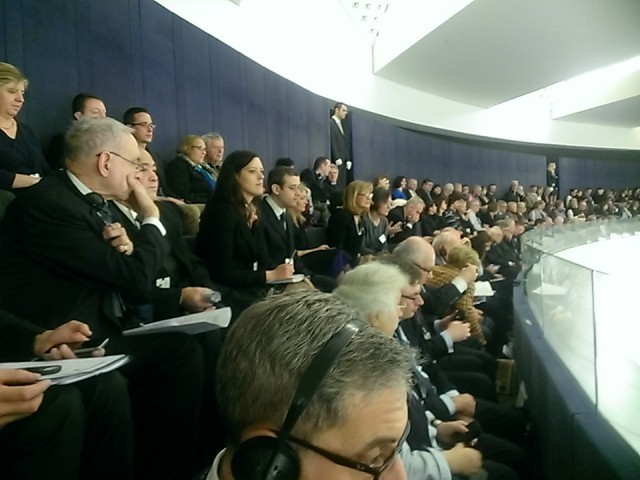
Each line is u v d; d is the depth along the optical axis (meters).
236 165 2.24
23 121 2.94
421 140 9.96
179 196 3.42
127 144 1.47
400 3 7.61
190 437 1.40
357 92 8.30
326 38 7.35
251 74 5.60
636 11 6.32
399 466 0.50
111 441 1.14
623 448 1.18
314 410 0.45
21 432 0.94
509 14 6.33
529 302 2.94
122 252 1.38
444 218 6.63
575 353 1.62
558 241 3.83
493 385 2.26
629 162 15.33
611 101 11.52
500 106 11.84
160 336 1.42
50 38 3.14
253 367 0.48
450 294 2.63
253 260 2.28
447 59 7.96
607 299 1.42
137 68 3.93
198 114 4.70
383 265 1.44
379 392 0.46
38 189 1.36
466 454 1.39
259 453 0.45
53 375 0.92
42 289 1.31
